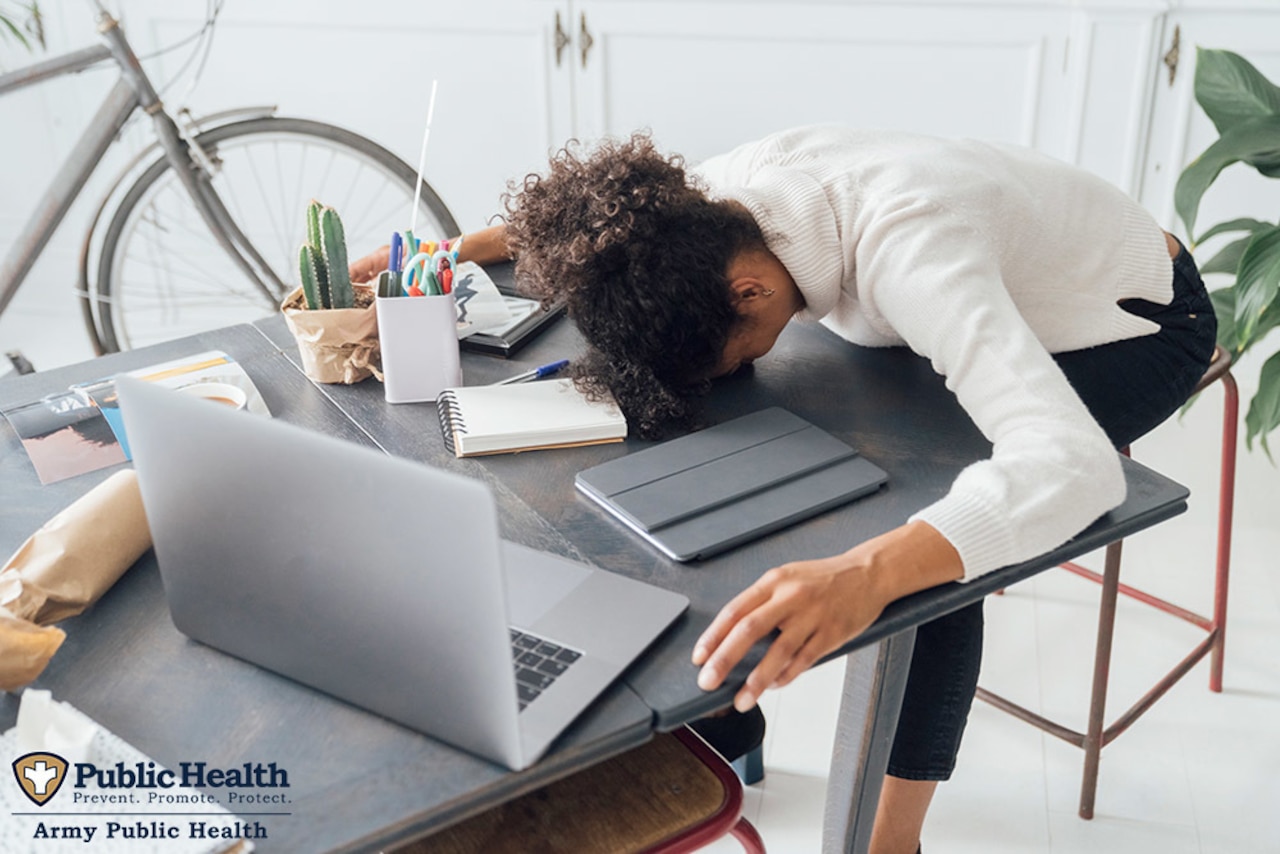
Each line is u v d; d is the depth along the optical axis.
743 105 3.22
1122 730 1.93
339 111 3.33
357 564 0.94
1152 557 2.54
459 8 3.16
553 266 1.37
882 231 1.35
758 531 1.22
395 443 1.41
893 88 3.14
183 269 3.54
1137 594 2.21
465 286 1.74
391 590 0.93
